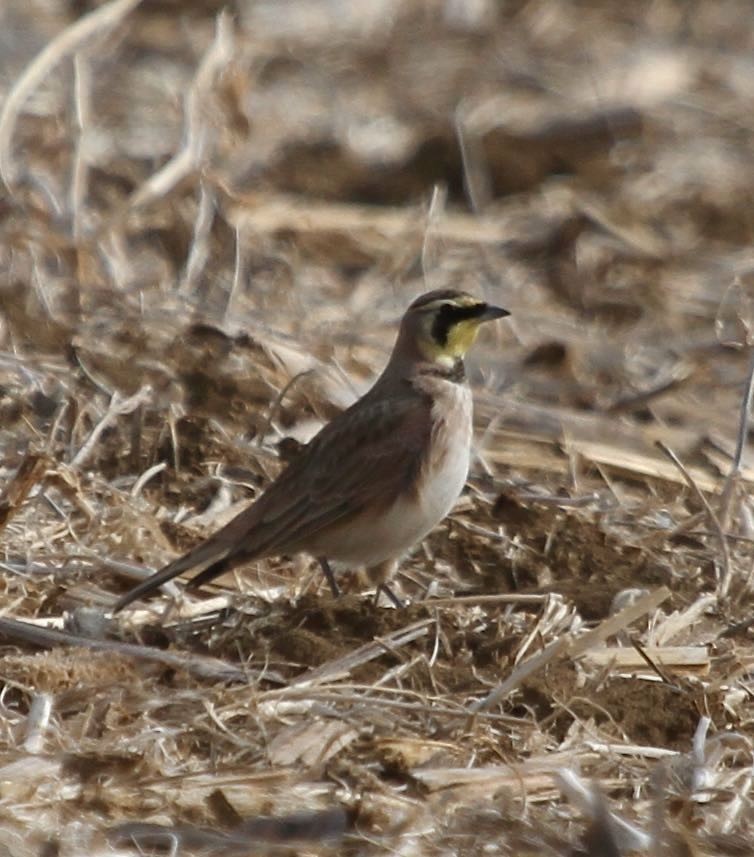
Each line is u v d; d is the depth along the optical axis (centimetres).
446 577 1273
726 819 952
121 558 1241
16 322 1553
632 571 1275
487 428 1520
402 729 1031
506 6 2683
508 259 1955
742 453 1463
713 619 1216
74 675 1067
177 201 1811
